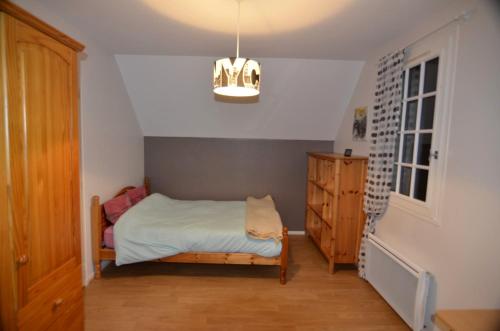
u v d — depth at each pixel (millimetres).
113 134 3170
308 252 3613
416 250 2152
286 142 4219
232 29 2398
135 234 2711
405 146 2393
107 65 2984
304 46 2795
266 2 1919
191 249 2760
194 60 3172
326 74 3350
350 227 2998
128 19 2246
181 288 2660
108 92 3027
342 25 2285
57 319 1351
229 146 4207
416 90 2270
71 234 1442
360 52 2953
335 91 3543
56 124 1296
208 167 4230
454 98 1803
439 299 1888
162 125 4012
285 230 2727
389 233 2529
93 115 2727
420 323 1932
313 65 3252
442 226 1876
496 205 1499
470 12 1679
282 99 3623
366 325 2197
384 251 2379
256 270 3057
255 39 2619
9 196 1052
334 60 3215
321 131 4098
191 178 4246
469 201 1663
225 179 4258
